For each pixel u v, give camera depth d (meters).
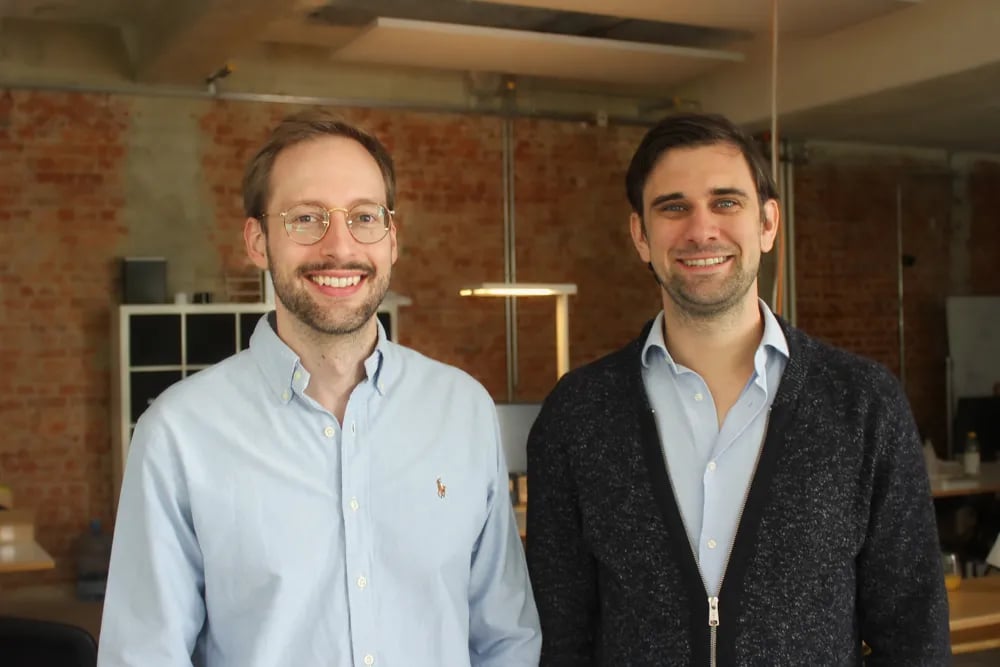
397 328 6.16
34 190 5.76
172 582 1.57
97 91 5.87
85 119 5.86
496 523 1.81
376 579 1.61
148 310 5.52
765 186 1.82
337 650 1.58
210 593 1.59
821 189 7.50
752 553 1.69
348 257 1.61
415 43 5.57
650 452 1.78
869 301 7.68
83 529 5.86
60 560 5.80
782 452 1.73
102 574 5.73
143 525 1.57
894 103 6.00
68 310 5.84
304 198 1.62
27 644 2.18
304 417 1.63
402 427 1.69
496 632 1.79
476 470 1.74
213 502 1.59
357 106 6.48
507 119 6.86
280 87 6.31
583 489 1.82
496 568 1.81
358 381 1.69
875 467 1.72
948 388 7.75
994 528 5.97
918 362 7.86
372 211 1.66
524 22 5.96
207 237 6.12
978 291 8.05
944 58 5.23
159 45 5.34
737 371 1.80
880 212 7.70
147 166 5.99
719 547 1.72
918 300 7.86
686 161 1.78
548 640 1.85
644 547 1.74
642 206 1.86
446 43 5.59
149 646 1.55
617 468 1.79
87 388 5.87
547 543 1.88
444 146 6.70
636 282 7.22
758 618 1.67
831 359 1.79
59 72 5.82
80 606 5.22
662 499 1.75
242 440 1.62
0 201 5.70
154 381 5.54
